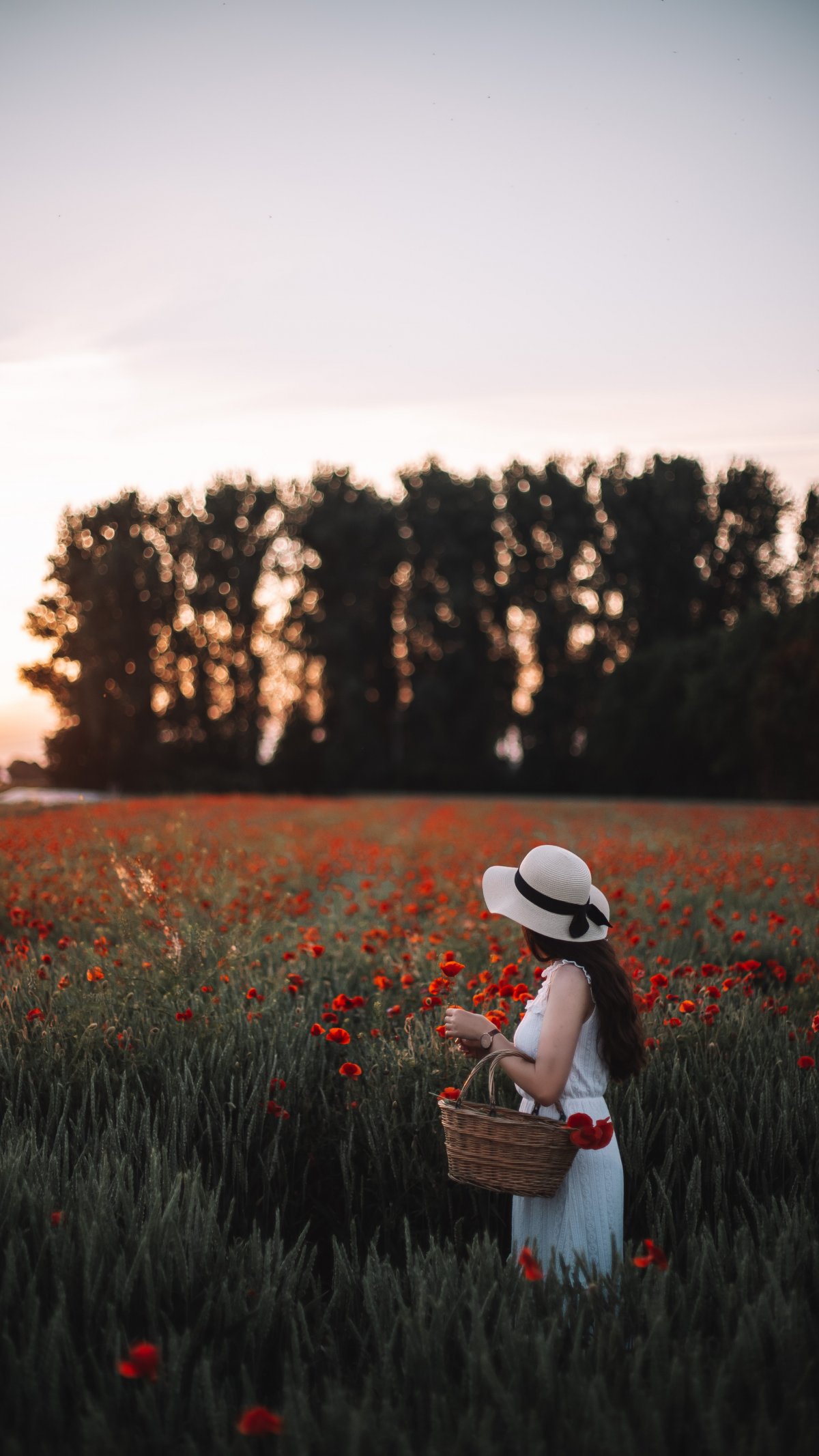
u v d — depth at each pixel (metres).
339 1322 2.41
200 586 58.50
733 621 55.09
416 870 9.80
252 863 9.12
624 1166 3.15
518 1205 2.64
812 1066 3.55
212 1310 2.23
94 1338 2.12
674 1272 2.33
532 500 58.97
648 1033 4.02
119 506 58.69
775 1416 1.89
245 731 57.41
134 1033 3.96
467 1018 2.53
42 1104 3.54
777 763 40.16
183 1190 2.73
